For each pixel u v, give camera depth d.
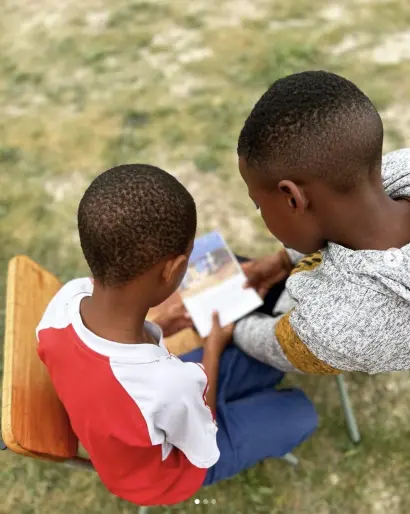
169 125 2.89
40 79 3.24
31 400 1.16
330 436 1.92
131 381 1.09
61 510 1.86
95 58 3.30
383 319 1.10
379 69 3.00
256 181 1.12
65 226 2.57
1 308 2.35
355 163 1.02
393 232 1.10
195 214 1.09
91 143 2.87
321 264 1.19
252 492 1.83
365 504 1.79
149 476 1.27
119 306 1.08
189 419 1.18
